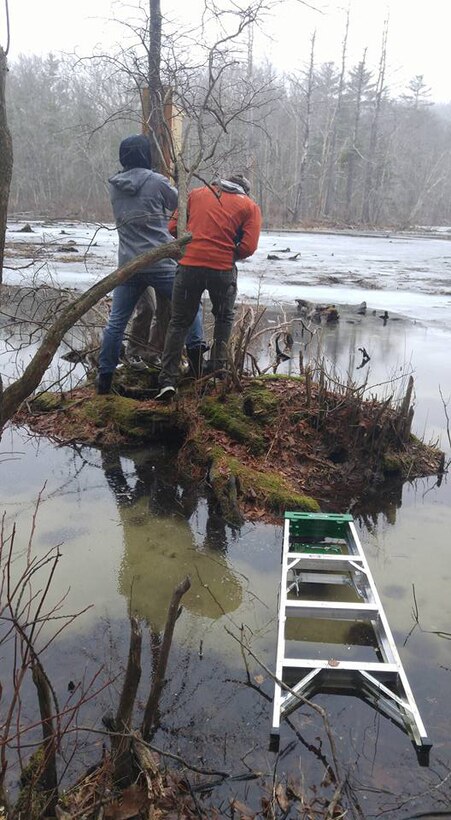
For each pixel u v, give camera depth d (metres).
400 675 2.62
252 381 5.56
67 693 2.54
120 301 5.51
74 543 3.75
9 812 1.89
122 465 4.98
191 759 2.26
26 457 5.09
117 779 2.13
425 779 2.20
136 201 5.20
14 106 45.59
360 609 3.06
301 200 52.47
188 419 5.20
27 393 1.99
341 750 2.32
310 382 5.16
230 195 4.97
